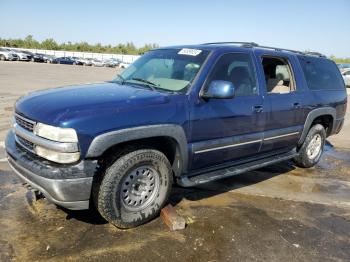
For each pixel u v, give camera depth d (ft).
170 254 10.67
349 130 32.78
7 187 14.71
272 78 18.02
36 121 10.65
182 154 12.47
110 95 11.85
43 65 134.21
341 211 14.62
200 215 13.29
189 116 12.37
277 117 16.12
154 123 11.37
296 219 13.57
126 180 11.46
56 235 11.29
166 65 14.43
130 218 11.78
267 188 16.65
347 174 19.75
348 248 11.69
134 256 10.45
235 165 15.30
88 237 11.30
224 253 10.91
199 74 13.06
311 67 19.08
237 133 14.35
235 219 13.17
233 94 12.57
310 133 19.26
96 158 10.52
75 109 10.48
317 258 10.98
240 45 15.53
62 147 10.01
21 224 11.82
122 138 10.68
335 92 20.54
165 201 12.71
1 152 19.43
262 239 11.88
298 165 20.21
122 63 185.06
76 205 10.61
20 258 10.03
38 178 10.34
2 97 40.75
